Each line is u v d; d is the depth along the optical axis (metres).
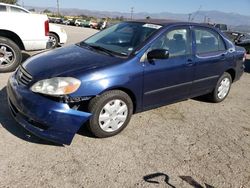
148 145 3.87
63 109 3.35
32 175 3.02
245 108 5.78
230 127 4.77
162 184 3.11
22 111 3.45
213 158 3.73
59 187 2.89
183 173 3.34
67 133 3.41
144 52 4.08
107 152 3.59
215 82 5.53
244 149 4.06
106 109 3.76
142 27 4.59
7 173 3.01
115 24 5.20
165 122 4.66
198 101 5.85
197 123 4.77
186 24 4.84
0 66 6.44
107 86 3.62
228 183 3.25
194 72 4.89
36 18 6.66
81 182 3.00
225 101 6.08
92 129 3.73
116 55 4.06
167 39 4.45
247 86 7.62
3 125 3.95
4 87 5.45
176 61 4.50
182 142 4.07
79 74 3.49
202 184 3.19
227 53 5.59
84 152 3.54
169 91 4.57
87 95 3.50
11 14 6.38
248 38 20.53
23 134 3.78
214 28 5.45
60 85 3.36
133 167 3.35
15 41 6.64
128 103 3.98
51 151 3.48
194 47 4.88
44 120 3.31
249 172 3.51
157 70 4.20
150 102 4.34
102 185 2.99
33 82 3.48
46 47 6.97
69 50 4.38
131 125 4.39
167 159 3.59
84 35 20.20
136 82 3.96
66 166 3.23
